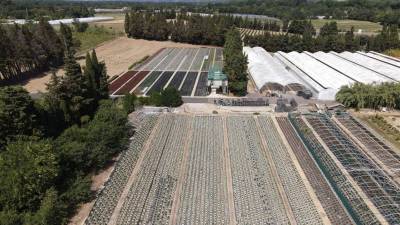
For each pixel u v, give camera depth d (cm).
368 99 6888
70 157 4256
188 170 4712
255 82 8400
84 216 3806
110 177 4484
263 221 3734
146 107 6912
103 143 4772
